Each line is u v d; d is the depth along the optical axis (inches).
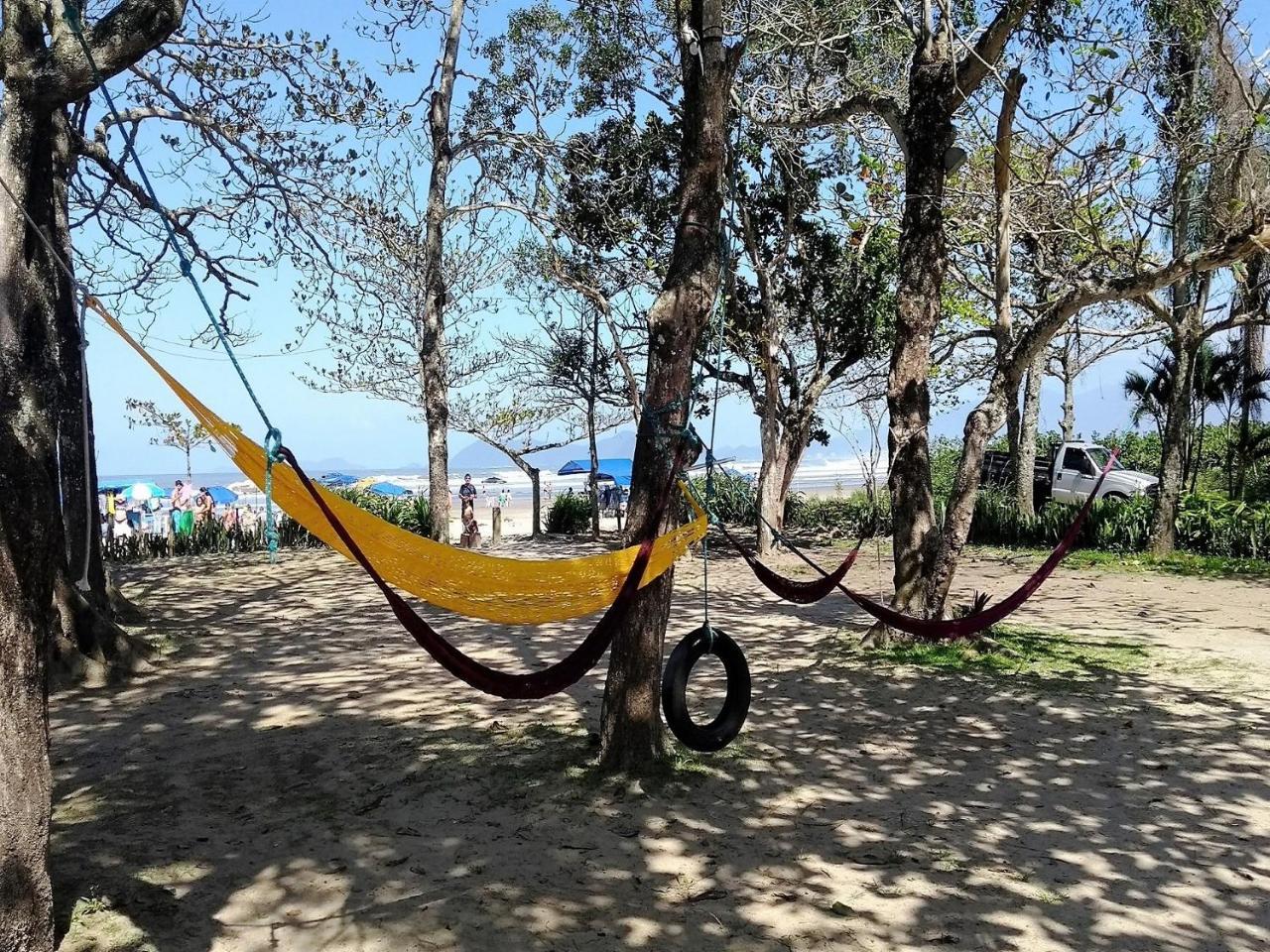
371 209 709.3
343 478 1513.3
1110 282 382.3
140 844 213.2
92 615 386.6
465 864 203.3
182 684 374.0
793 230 772.6
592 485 1066.7
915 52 427.8
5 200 174.9
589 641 215.2
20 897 154.6
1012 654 415.8
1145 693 355.3
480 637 471.5
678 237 267.9
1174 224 495.8
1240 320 714.8
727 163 296.8
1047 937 175.2
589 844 214.2
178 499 1034.1
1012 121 405.4
